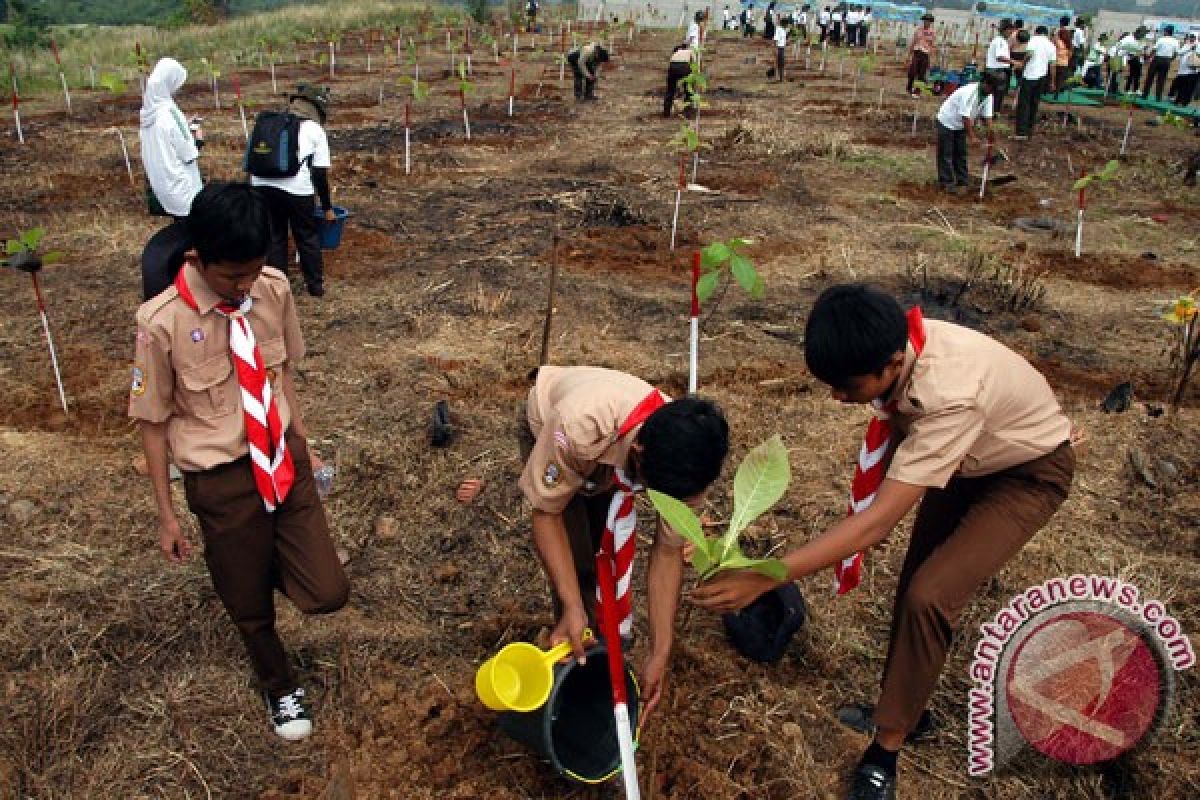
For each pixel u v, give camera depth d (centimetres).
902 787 277
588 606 301
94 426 457
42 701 294
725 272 694
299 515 271
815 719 300
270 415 253
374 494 409
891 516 224
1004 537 247
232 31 2725
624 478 236
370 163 1008
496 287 654
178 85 536
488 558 372
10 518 382
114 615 331
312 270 620
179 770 274
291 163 574
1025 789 278
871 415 488
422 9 3488
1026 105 1303
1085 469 443
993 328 618
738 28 3703
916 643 245
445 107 1434
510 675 241
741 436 466
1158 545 390
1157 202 962
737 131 1187
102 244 732
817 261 730
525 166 1023
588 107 1465
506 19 3575
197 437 250
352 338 568
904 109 1505
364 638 327
